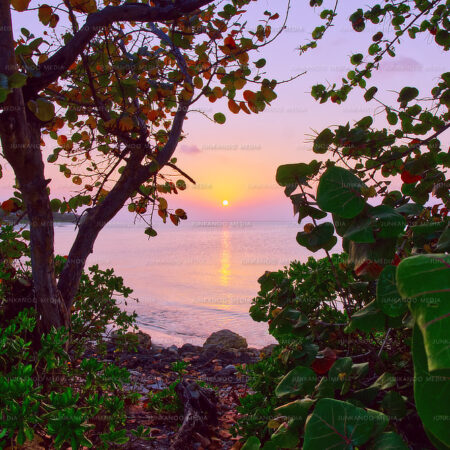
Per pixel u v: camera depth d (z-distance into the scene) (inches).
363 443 44.5
